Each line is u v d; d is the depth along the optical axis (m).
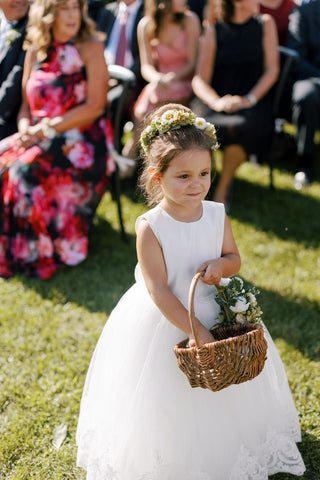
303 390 2.75
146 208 4.83
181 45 4.93
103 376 2.25
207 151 1.96
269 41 4.52
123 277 3.88
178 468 2.10
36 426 2.61
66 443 2.53
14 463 2.44
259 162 5.66
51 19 3.65
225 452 2.13
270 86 4.51
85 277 3.88
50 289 3.74
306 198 5.05
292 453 2.24
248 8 4.43
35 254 3.92
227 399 2.13
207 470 2.11
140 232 2.08
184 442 2.09
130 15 5.28
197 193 1.98
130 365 2.14
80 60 3.83
